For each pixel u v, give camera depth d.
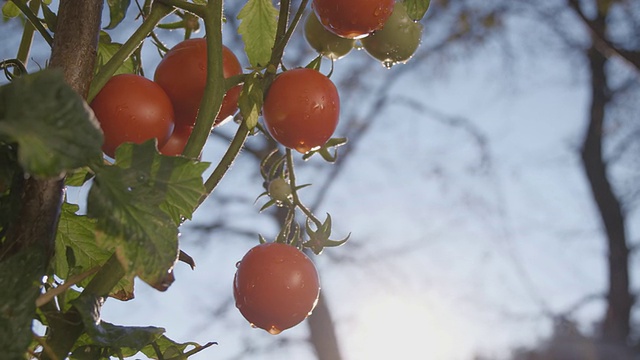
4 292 0.39
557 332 4.12
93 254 0.48
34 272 0.40
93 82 0.46
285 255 0.52
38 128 0.37
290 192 0.55
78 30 0.43
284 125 0.52
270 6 0.57
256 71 0.49
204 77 0.51
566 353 4.08
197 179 0.41
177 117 0.52
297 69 0.53
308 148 0.53
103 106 0.48
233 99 0.52
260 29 0.57
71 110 0.37
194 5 0.47
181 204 0.41
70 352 0.44
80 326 0.42
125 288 0.47
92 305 0.41
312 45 0.58
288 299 0.51
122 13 0.56
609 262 4.61
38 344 0.43
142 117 0.48
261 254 0.52
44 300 0.41
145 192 0.41
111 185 0.40
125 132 0.48
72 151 0.37
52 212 0.41
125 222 0.40
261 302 0.51
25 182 0.41
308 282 0.51
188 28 0.55
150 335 0.42
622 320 4.48
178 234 0.41
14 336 0.39
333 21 0.53
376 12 0.52
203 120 0.46
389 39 0.57
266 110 0.52
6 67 0.47
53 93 0.37
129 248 0.40
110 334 0.42
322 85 0.52
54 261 0.48
